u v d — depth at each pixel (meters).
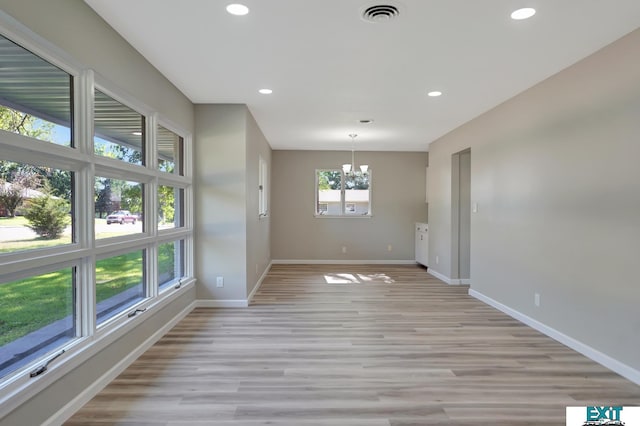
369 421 2.12
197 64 3.18
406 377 2.67
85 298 2.32
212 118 4.42
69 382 2.13
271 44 2.78
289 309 4.44
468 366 2.86
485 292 4.77
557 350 3.17
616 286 2.74
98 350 2.39
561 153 3.30
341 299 4.94
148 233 3.30
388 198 8.04
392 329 3.73
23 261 1.83
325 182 8.06
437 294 5.24
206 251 4.49
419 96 4.05
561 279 3.32
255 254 5.38
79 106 2.26
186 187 4.29
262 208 6.41
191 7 2.27
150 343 3.22
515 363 2.91
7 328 1.79
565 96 3.24
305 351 3.15
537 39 2.68
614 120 2.73
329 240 8.02
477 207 4.94
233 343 3.32
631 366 2.62
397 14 2.33
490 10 2.28
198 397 2.37
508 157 4.17
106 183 2.64
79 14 2.19
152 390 2.46
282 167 7.96
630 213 2.62
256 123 5.36
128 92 2.78
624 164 2.65
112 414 2.16
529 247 3.79
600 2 2.19
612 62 2.74
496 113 4.42
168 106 3.60
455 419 2.14
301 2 2.20
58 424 2.03
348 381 2.60
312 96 4.08
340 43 2.76
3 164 1.75
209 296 4.53
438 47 2.82
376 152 8.02
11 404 1.69
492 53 2.93
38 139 1.92
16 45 1.83
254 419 2.13
